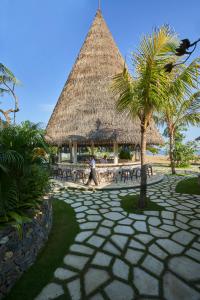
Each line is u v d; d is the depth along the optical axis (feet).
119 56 50.42
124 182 36.32
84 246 13.74
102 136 35.45
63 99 47.42
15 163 11.25
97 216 19.44
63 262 11.89
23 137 12.29
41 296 9.29
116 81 19.89
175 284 10.05
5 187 10.75
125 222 17.88
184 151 65.67
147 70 17.69
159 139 44.65
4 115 43.96
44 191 16.21
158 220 18.30
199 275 10.75
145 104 19.80
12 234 10.02
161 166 71.26
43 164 15.39
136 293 9.46
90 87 43.24
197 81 17.75
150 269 11.25
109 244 13.99
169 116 45.21
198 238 14.84
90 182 36.14
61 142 39.63
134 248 13.46
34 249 12.16
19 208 12.20
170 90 19.04
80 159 59.26
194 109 41.98
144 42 17.43
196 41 5.24
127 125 37.63
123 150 59.93
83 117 39.63
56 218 19.03
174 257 12.39
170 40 16.52
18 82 42.19
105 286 9.93
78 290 9.66
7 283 9.49
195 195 27.20
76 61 51.08
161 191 29.81
